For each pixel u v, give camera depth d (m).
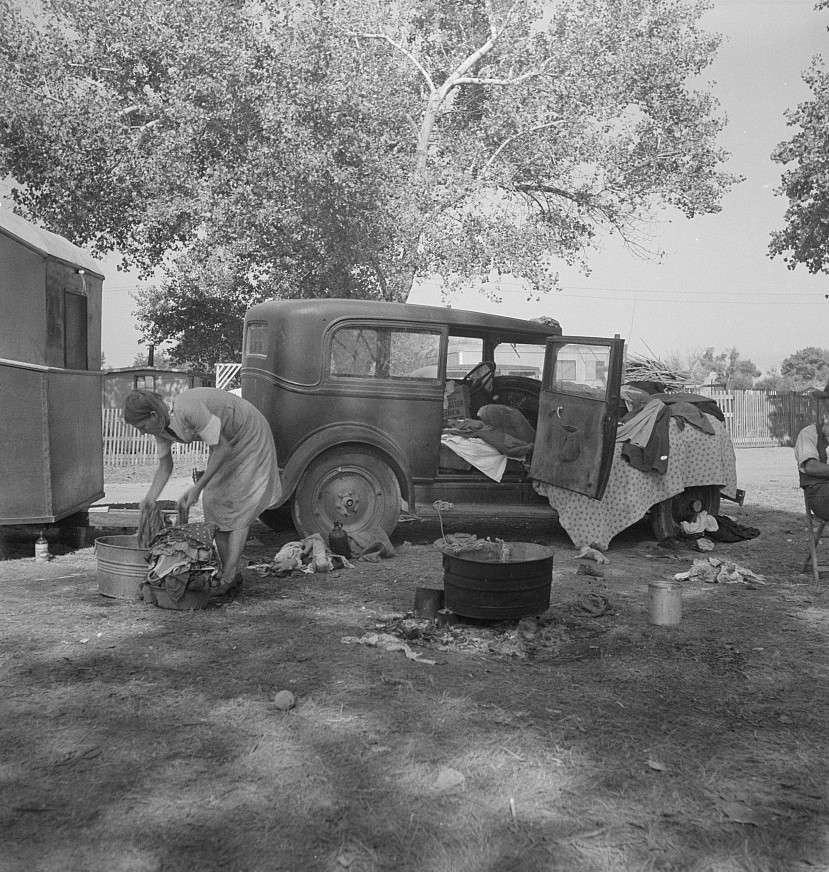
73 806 2.87
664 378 11.05
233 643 4.67
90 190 22.38
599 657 4.55
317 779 3.08
